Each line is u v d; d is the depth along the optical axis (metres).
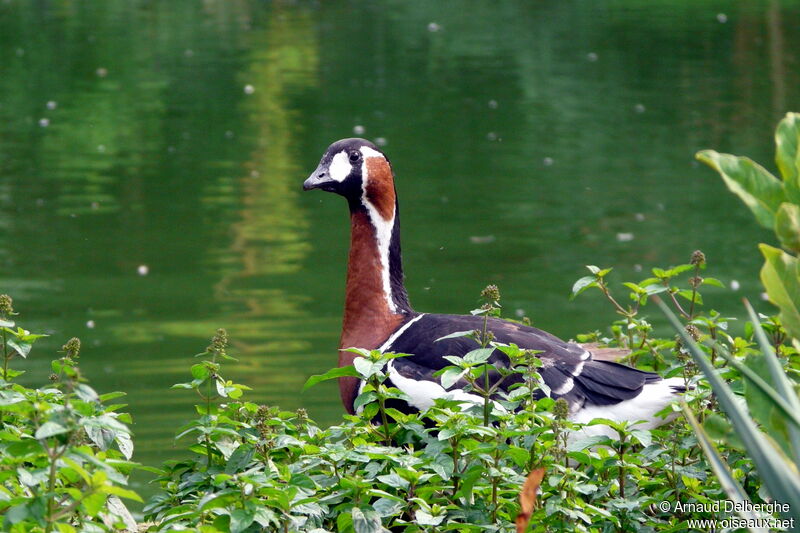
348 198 8.24
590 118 27.00
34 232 17.77
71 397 5.93
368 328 8.07
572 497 5.84
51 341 12.75
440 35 39.09
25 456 5.23
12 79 31.20
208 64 33.88
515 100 29.28
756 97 28.80
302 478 5.73
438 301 14.23
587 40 37.75
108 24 40.09
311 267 15.82
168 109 28.05
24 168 22.19
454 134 25.56
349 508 5.75
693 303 7.89
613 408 7.33
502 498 5.88
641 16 42.16
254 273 15.56
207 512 5.79
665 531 6.02
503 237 17.42
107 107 28.22
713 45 36.28
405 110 28.19
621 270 15.62
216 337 6.38
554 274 15.42
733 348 7.24
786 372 6.71
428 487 5.84
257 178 21.53
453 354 7.41
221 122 26.70
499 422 6.45
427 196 20.12
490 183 21.09
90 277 15.38
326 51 36.41
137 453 9.73
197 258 16.28
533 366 6.28
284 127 26.20
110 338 12.81
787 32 37.88
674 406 6.40
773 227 4.17
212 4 45.41
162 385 11.25
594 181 21.16
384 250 8.17
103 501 4.73
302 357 12.06
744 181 4.18
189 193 20.31
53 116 27.03
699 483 6.38
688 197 19.95
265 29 40.22
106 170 22.12
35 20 40.66
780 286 4.18
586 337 9.01
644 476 6.64
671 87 30.44
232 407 6.48
